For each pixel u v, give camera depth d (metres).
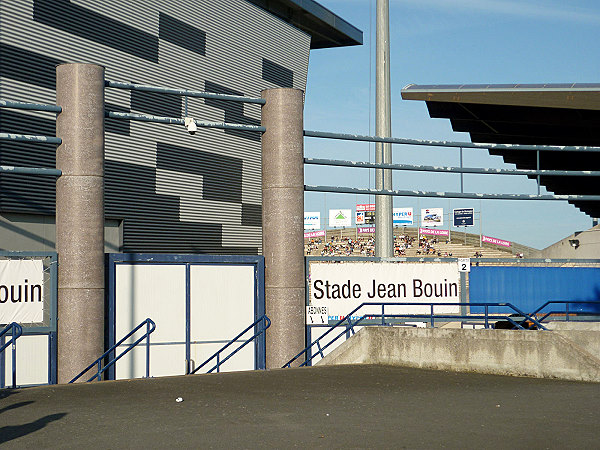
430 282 17.03
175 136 30.78
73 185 14.11
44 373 13.95
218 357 14.73
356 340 15.11
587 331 13.12
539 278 17.39
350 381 12.30
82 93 14.23
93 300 14.13
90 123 14.25
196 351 15.66
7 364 13.72
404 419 8.88
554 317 17.53
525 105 16.98
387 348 14.65
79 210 14.09
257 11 35.91
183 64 31.33
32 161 24.47
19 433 8.14
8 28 23.70
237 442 7.64
